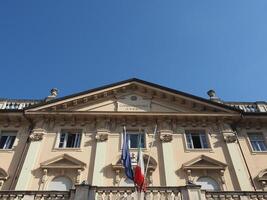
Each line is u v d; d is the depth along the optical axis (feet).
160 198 52.49
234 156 70.33
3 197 54.19
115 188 53.47
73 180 64.90
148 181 64.49
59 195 54.13
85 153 70.13
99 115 76.69
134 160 68.08
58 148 71.20
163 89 82.28
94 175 65.00
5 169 67.31
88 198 52.06
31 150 69.82
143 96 83.10
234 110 77.77
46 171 65.87
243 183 65.16
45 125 75.82
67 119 76.89
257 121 78.89
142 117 77.10
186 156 70.18
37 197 53.98
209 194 54.75
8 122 76.95
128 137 74.43
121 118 77.15
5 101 82.64
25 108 76.18
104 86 82.33
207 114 77.30
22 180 63.93
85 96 80.18
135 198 51.88
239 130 78.07
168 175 65.41
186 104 80.84
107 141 72.33
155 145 72.23
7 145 73.51
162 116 77.15
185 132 76.13
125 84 83.92
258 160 71.15
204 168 67.10
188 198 52.01
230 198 54.80
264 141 76.33
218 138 74.84
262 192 55.77
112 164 66.90
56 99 78.23
